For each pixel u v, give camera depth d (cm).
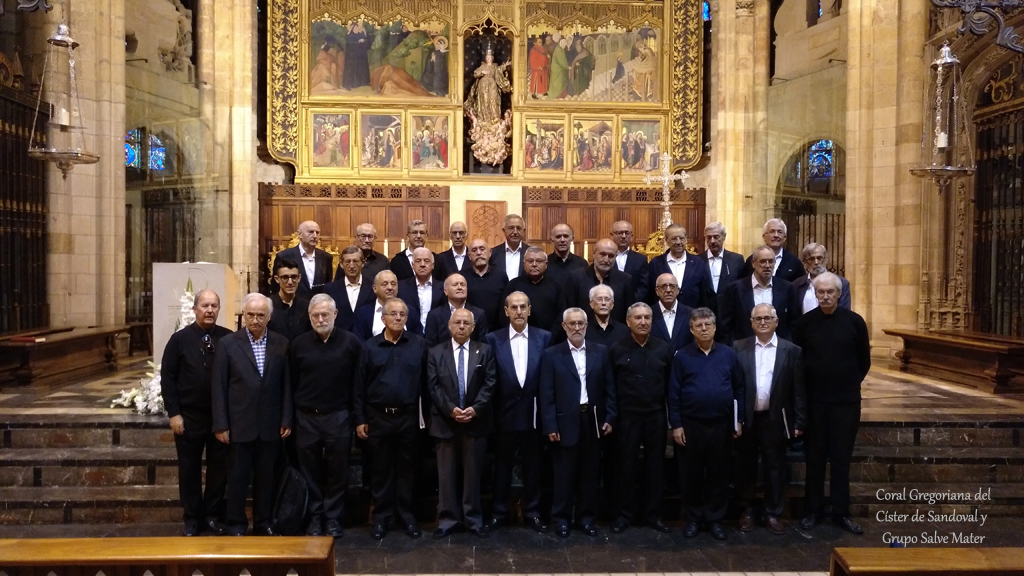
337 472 630
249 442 609
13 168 1061
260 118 1612
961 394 944
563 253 777
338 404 627
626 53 1638
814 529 660
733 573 566
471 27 1612
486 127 1627
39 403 852
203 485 717
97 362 1087
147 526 661
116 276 1209
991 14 617
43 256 1128
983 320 1166
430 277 768
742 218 1597
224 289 860
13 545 399
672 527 668
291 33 1572
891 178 1229
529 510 658
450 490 638
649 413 643
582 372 645
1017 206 1094
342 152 1594
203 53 1505
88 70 1157
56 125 850
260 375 613
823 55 1441
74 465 705
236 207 1527
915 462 739
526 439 652
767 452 649
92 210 1169
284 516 610
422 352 645
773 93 1574
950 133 802
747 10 1588
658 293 696
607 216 1619
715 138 1616
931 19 1185
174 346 621
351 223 1574
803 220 1577
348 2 1588
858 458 738
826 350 655
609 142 1636
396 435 631
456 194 1591
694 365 643
